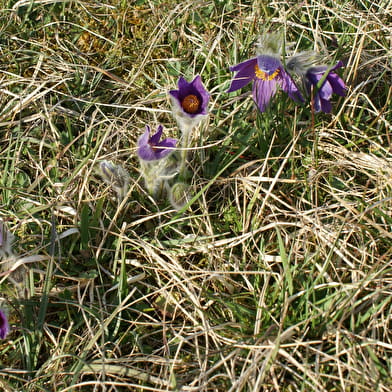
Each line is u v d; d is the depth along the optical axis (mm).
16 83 1861
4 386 1623
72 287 1681
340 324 1619
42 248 1695
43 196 1739
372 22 1866
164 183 1744
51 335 1653
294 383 1615
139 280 1695
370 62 1846
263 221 1723
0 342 1655
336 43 1878
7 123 1806
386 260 1682
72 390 1625
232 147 1773
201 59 1880
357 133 1789
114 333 1658
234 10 1917
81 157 1787
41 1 1919
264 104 1772
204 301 1684
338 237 1663
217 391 1612
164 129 1802
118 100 1844
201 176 1771
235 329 1652
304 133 1786
